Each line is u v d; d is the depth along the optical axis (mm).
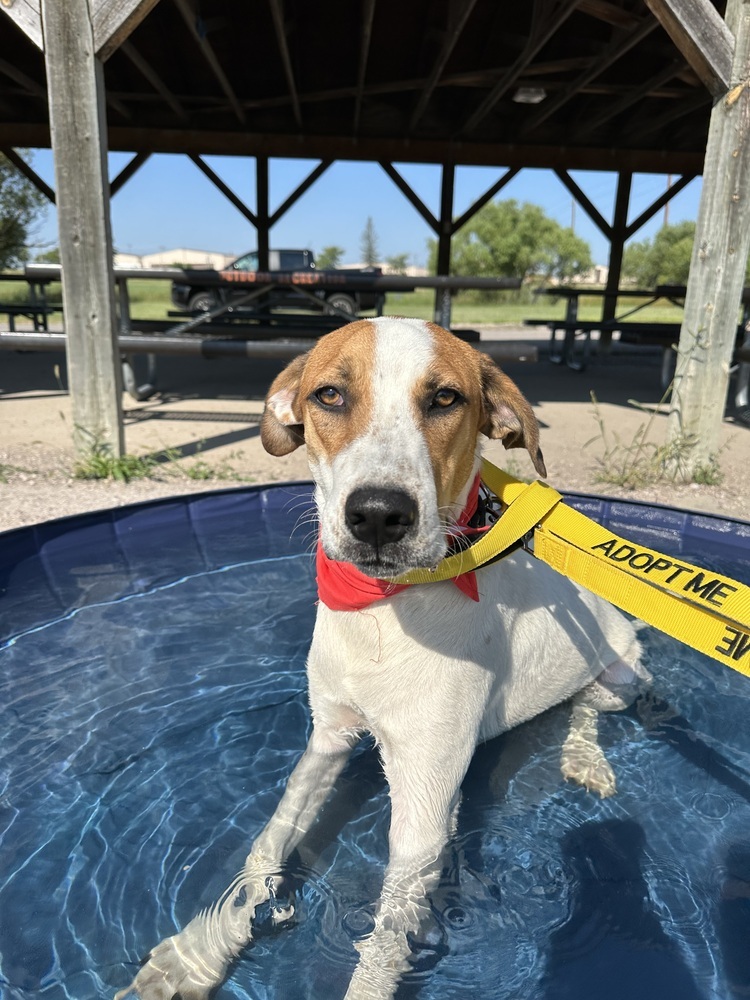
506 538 489
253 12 1957
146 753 566
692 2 1108
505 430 564
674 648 774
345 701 528
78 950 405
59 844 476
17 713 604
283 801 515
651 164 3125
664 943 421
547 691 625
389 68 2398
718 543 983
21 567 879
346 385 472
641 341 2209
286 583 860
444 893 454
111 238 1225
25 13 1104
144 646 715
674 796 545
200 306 4125
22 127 2803
